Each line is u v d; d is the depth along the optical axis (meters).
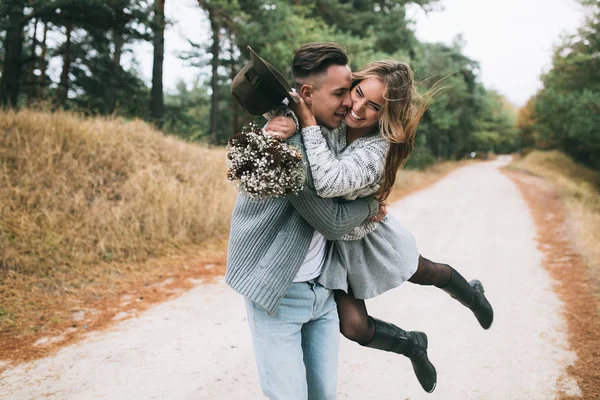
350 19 21.64
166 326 4.02
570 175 28.34
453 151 49.62
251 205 1.86
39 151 6.26
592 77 16.33
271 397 1.84
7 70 11.12
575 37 15.74
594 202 13.49
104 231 5.75
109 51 14.79
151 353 3.50
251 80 1.66
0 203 5.36
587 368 3.29
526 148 50.66
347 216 1.82
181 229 6.66
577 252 6.78
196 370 3.26
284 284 1.78
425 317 4.30
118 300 4.59
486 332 3.96
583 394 2.95
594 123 15.95
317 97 1.81
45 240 5.20
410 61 19.56
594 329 3.96
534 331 3.98
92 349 3.53
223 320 4.19
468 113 38.12
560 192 15.46
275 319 1.84
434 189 17.80
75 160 6.47
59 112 7.23
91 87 16.02
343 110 1.85
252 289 1.77
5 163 5.84
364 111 1.81
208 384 3.07
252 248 1.82
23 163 6.04
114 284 4.96
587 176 28.56
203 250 6.53
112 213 6.01
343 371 3.29
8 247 4.86
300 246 1.83
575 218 9.62
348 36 16.92
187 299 4.70
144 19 10.71
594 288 5.04
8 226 5.14
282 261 1.79
